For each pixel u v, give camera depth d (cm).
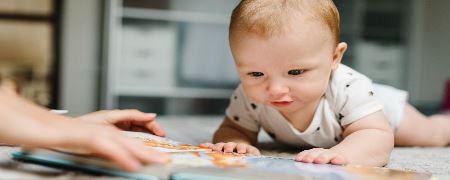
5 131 54
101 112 95
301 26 78
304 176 56
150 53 259
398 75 307
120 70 253
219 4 268
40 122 56
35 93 253
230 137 107
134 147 55
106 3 246
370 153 82
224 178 52
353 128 92
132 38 255
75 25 252
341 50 88
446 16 318
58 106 250
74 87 252
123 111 96
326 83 85
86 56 253
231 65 273
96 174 56
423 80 315
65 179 54
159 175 53
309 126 97
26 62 261
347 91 92
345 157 77
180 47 264
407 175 59
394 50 305
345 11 290
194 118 249
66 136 54
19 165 60
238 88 108
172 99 264
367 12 296
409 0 307
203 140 127
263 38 78
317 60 80
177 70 265
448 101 262
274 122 103
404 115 117
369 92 94
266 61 78
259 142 130
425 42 314
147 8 256
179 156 65
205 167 58
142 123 97
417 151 112
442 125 126
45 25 258
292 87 80
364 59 296
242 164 62
